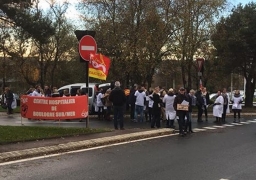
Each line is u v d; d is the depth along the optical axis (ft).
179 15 91.71
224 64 115.85
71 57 161.58
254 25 111.14
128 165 28.25
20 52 152.66
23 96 49.01
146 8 89.35
